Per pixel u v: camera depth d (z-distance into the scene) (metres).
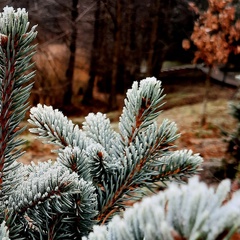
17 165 0.33
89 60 4.56
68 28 3.68
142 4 4.14
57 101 4.30
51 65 4.05
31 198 0.30
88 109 4.32
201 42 2.64
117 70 4.36
